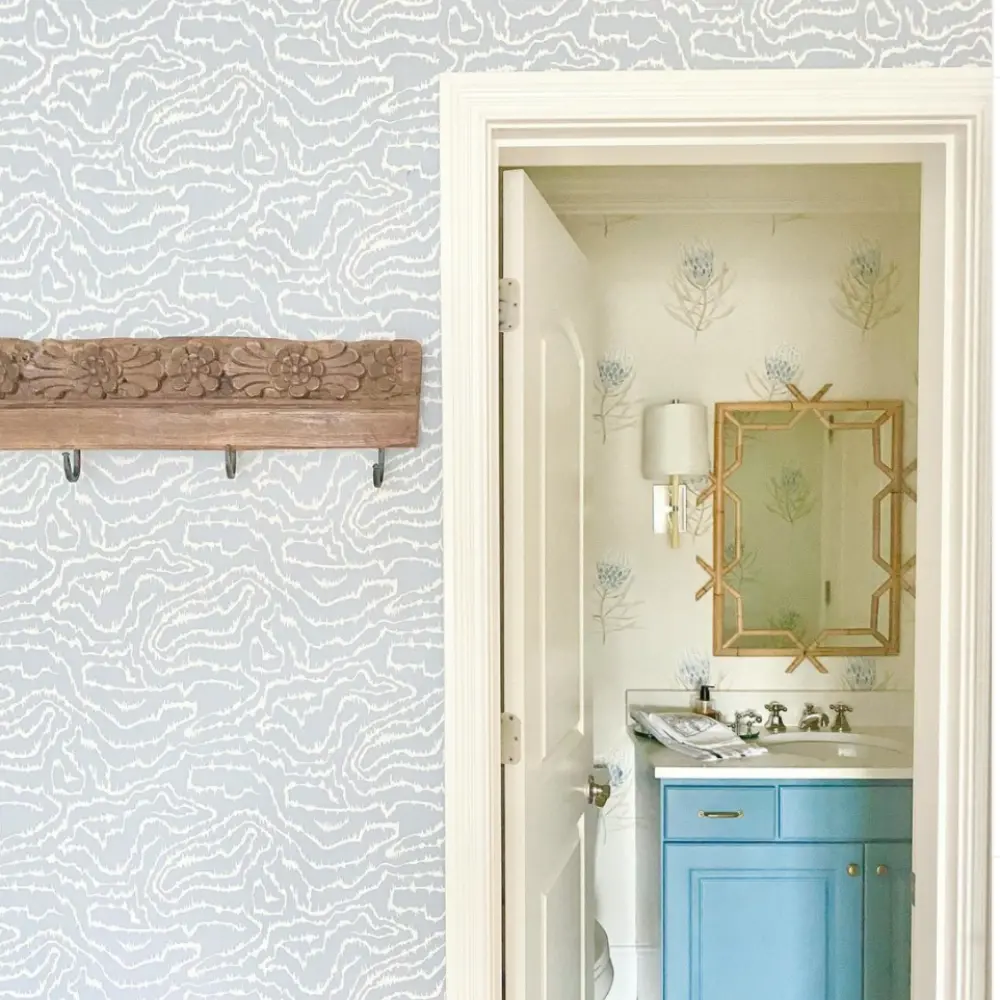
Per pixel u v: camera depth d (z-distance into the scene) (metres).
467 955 1.33
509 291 1.49
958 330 1.36
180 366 1.29
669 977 2.41
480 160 1.32
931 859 1.40
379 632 1.34
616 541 2.79
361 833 1.35
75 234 1.33
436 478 1.33
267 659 1.34
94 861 1.35
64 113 1.32
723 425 2.74
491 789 1.35
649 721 2.64
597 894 2.81
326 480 1.34
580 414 1.96
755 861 2.40
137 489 1.34
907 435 2.70
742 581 2.76
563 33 1.31
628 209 2.65
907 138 1.36
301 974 1.35
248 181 1.33
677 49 1.31
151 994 1.35
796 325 2.74
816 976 2.39
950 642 1.37
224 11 1.32
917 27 1.30
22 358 1.29
